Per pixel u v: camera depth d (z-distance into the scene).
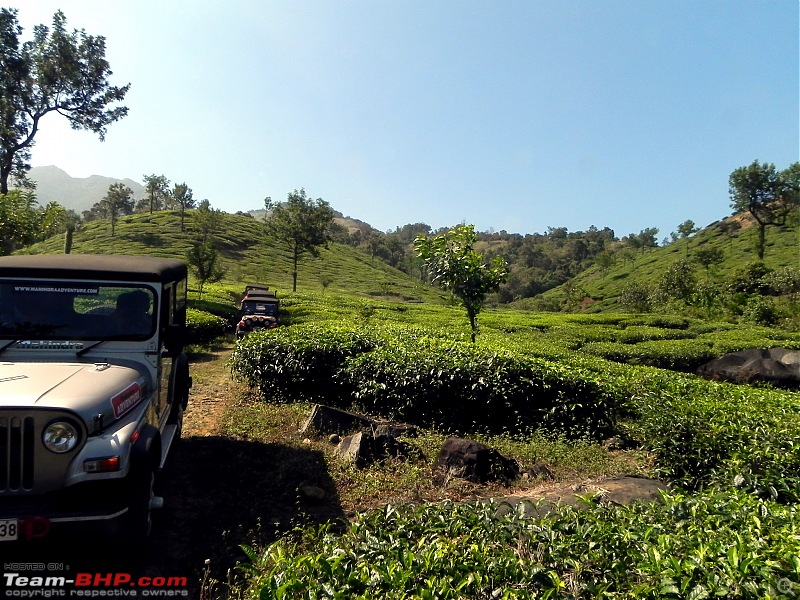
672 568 2.94
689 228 101.50
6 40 27.12
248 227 92.19
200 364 14.44
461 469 6.53
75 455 3.88
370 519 3.96
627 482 5.85
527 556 3.42
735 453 5.53
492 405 8.62
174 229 78.25
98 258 5.81
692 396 8.12
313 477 6.25
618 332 23.38
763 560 3.04
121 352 5.23
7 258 5.43
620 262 104.12
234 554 4.55
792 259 70.75
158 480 5.49
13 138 28.75
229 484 6.00
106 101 31.02
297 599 2.82
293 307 29.05
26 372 4.45
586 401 8.56
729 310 35.72
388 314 28.86
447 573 3.04
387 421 8.63
